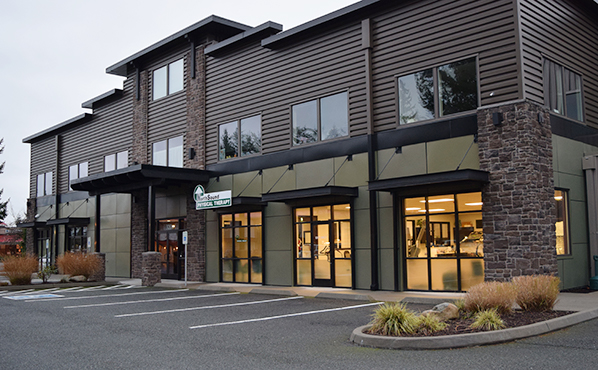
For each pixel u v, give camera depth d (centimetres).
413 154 1443
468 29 1367
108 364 709
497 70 1302
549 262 1242
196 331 950
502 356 674
